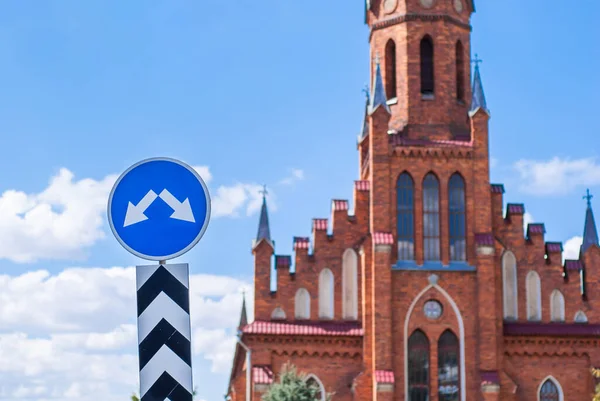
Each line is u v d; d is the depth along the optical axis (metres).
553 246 54.28
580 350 53.19
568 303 53.72
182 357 15.11
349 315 53.00
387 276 52.09
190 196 15.28
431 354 52.19
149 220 15.23
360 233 53.84
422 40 56.88
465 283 52.94
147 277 15.22
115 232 15.17
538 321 53.53
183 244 15.20
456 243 53.47
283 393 48.09
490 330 52.19
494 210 54.59
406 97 55.84
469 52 57.69
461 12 57.47
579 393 52.88
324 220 53.94
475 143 54.31
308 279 53.06
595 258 54.25
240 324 67.75
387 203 53.19
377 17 57.78
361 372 51.78
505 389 52.03
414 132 55.19
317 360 52.22
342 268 53.34
